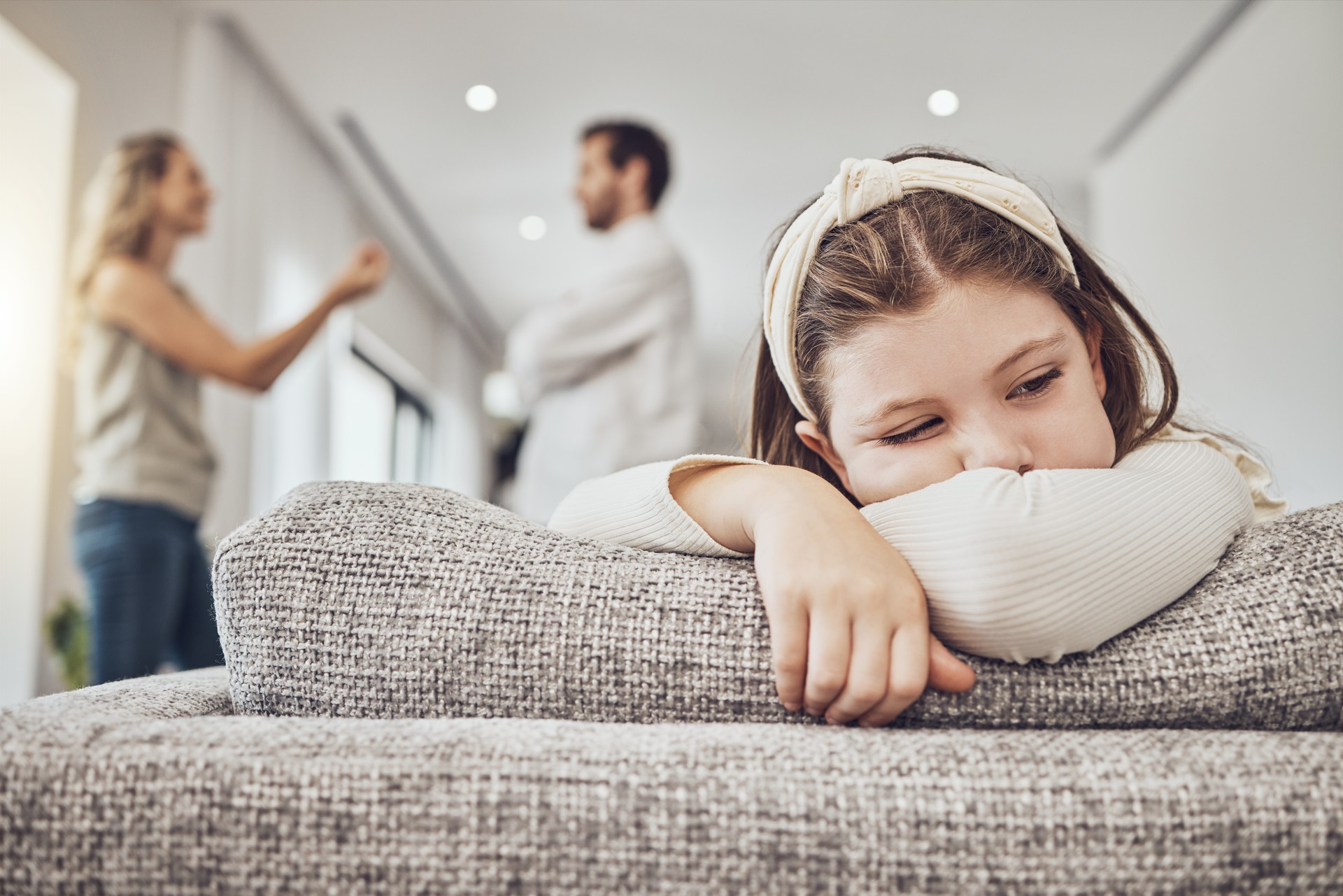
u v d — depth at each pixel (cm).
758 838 33
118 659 176
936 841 32
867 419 53
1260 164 327
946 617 40
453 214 521
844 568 40
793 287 60
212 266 324
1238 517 45
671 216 527
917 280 52
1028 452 51
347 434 529
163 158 208
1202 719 39
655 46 375
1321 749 34
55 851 34
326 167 434
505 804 33
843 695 38
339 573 42
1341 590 39
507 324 690
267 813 33
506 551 43
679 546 47
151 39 315
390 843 33
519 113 420
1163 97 392
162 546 182
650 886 33
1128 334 64
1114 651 39
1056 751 34
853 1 346
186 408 195
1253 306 330
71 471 259
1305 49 302
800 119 426
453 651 41
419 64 382
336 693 41
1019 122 420
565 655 40
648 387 244
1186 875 32
